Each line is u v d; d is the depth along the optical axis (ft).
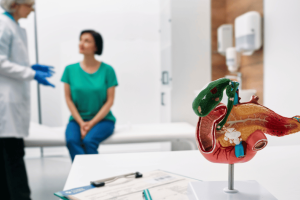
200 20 9.26
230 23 9.04
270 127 1.74
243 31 7.13
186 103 9.28
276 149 3.34
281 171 2.52
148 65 10.03
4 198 5.89
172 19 9.12
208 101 1.53
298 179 2.31
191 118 9.29
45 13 9.58
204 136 1.81
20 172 6.28
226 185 1.92
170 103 9.21
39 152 10.19
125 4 9.86
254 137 1.67
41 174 8.34
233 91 1.59
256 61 7.35
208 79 9.37
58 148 10.23
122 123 10.03
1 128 5.69
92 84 6.66
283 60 6.12
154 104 10.12
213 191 1.80
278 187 2.14
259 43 6.98
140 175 2.27
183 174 2.47
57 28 9.66
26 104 6.24
